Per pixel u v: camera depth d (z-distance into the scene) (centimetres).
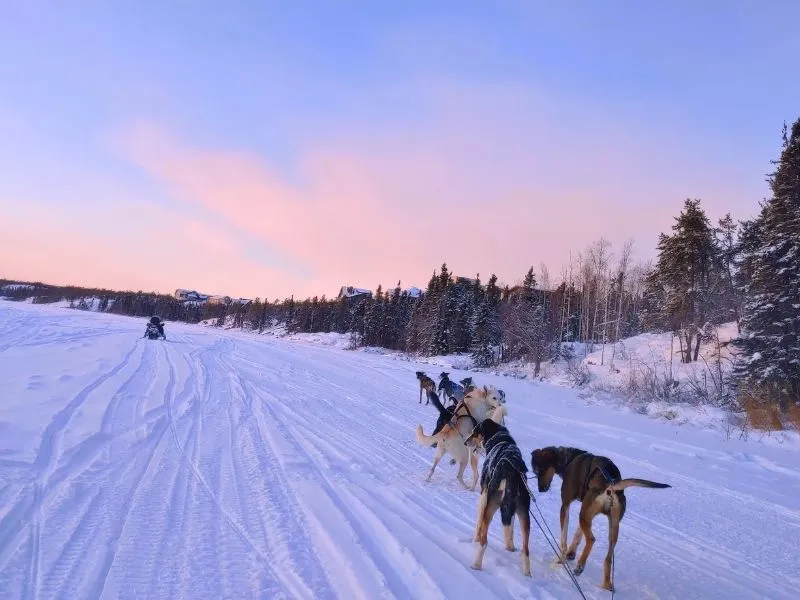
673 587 571
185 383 1802
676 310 3591
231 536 595
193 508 674
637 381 2623
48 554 512
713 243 3597
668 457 1301
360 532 633
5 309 5641
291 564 530
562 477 624
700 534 767
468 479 939
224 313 12888
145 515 636
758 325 2284
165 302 14562
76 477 748
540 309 4559
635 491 1002
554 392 2586
